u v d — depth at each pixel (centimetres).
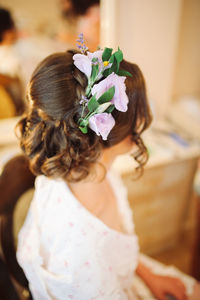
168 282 87
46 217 67
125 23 121
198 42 150
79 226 60
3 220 78
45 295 63
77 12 113
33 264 64
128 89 55
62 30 118
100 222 62
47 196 69
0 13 110
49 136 55
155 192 134
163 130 142
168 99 153
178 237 163
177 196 143
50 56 54
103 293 59
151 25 125
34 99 53
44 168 57
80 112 51
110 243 64
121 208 86
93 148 56
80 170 58
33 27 116
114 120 52
